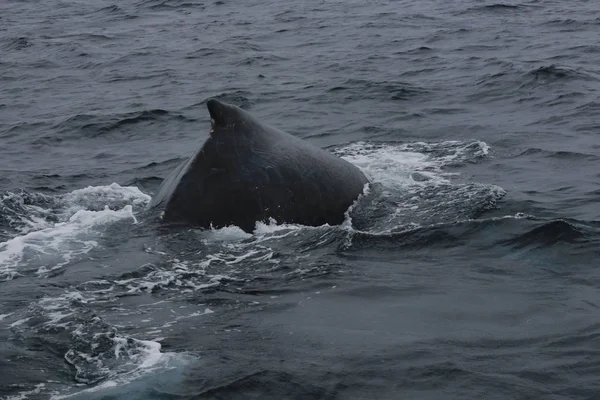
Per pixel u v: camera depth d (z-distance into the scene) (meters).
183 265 11.52
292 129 21.11
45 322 9.79
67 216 14.09
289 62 30.69
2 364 8.80
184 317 9.92
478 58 28.88
